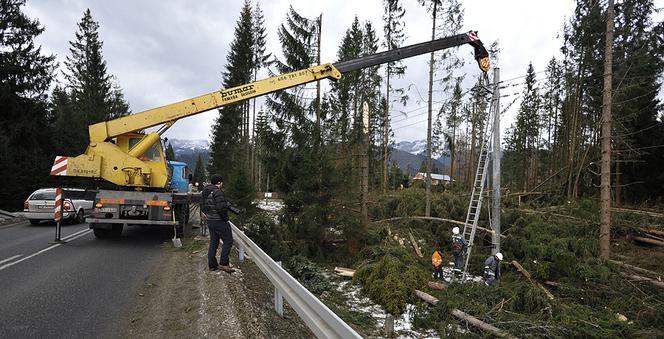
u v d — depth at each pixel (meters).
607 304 10.38
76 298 5.74
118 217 10.08
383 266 11.04
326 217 14.52
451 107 21.89
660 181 23.16
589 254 13.16
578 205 19.39
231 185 18.97
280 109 16.14
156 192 10.70
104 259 8.45
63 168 10.06
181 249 9.84
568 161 25.77
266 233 14.36
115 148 10.33
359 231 14.72
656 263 13.20
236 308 5.29
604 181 13.41
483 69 13.23
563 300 10.62
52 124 26.91
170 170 13.28
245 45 33.41
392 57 12.11
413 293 10.09
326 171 14.48
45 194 15.13
